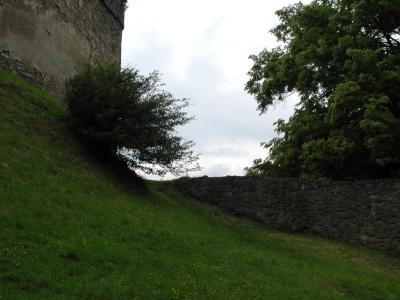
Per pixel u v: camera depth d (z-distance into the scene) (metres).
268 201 15.86
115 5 20.70
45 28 15.66
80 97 12.88
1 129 10.89
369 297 10.18
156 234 9.91
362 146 17.41
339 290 10.20
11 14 14.37
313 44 18.47
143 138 12.66
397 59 17.55
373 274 12.16
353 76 17.02
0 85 12.57
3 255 6.64
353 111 17.39
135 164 13.59
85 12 18.17
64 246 7.51
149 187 15.24
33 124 12.07
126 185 13.05
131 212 10.88
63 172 10.95
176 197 16.00
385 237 14.16
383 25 18.45
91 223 9.01
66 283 6.48
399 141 16.25
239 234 13.63
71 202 9.60
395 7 17.52
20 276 6.28
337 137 17.09
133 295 6.68
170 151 13.20
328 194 15.32
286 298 8.47
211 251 10.18
